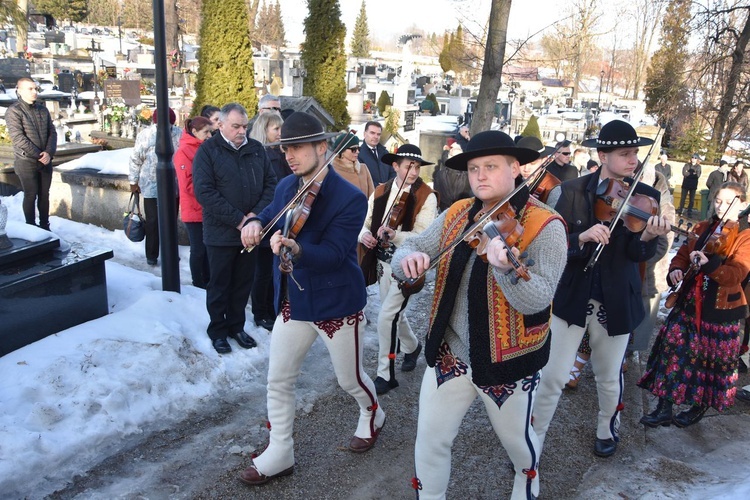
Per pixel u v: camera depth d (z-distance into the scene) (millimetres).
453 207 2689
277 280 3242
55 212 8172
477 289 2451
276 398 3293
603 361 3592
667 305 4102
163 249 5195
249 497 3236
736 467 3686
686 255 4082
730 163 18062
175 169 5621
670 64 23469
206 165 4508
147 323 4496
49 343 4023
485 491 3381
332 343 3309
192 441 3695
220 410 4070
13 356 3848
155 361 4129
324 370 4719
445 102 25219
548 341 2562
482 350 2451
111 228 7863
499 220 2355
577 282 3324
